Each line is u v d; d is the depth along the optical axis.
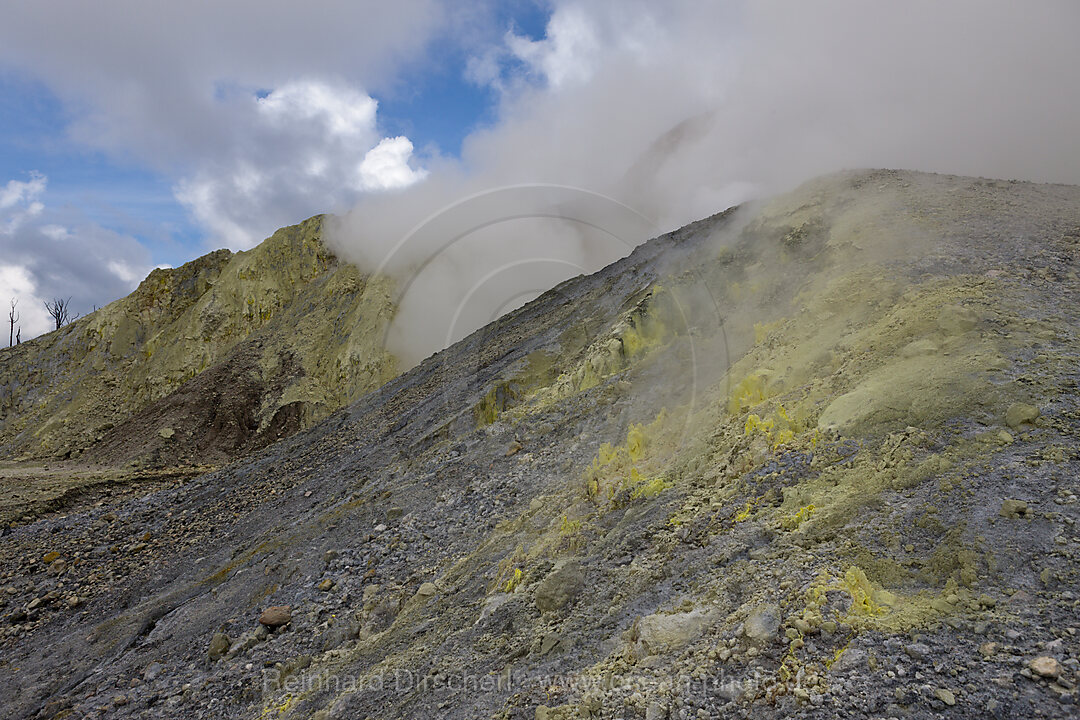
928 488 6.07
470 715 6.01
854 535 5.89
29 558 20.44
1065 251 11.06
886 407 7.52
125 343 60.03
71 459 47.12
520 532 10.67
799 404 8.86
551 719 5.27
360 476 19.44
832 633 4.80
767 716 4.34
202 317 59.72
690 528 7.37
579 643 6.39
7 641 15.12
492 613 7.88
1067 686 3.74
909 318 9.48
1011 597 4.60
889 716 3.96
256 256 63.12
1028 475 5.70
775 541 6.34
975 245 12.04
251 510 21.38
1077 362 7.14
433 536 12.80
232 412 49.12
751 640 5.04
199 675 10.59
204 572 16.58
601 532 8.67
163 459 44.53
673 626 5.68
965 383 7.23
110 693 10.89
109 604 16.19
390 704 6.91
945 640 4.40
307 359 53.09
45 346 60.41
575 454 13.23
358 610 10.97
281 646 10.57
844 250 13.80
